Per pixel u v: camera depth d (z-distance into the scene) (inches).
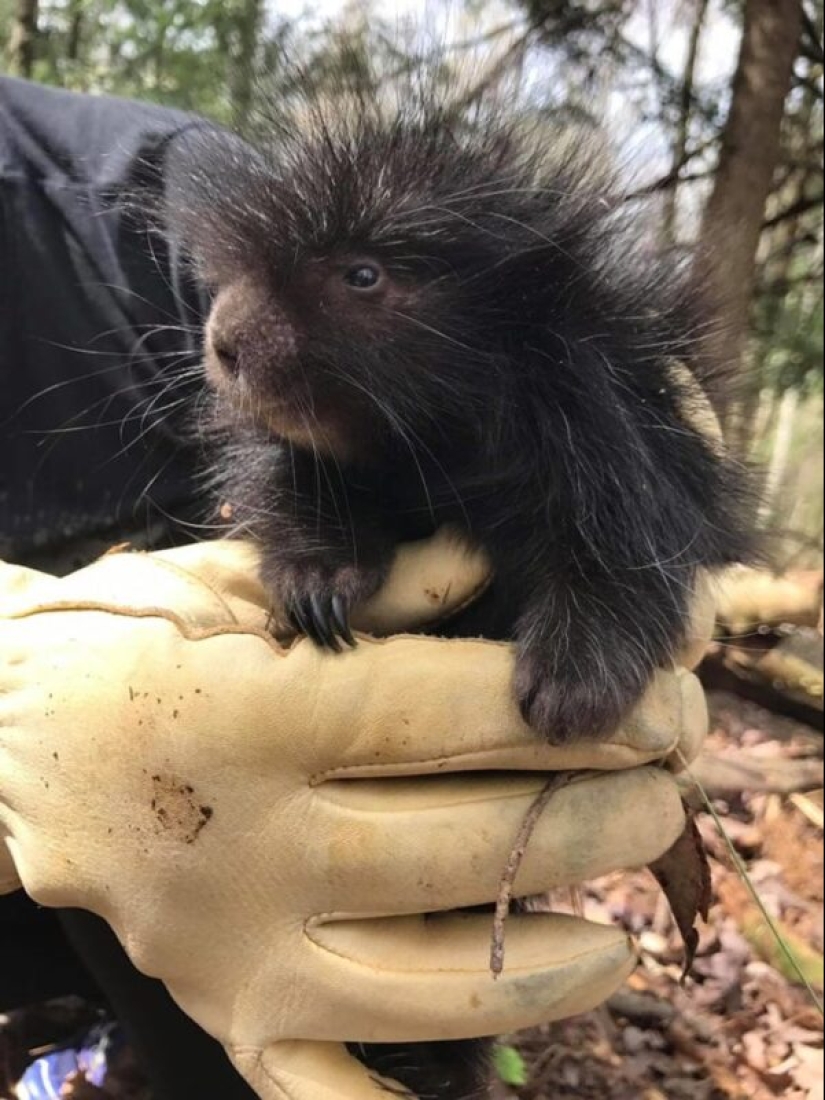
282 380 9.3
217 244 9.9
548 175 10.3
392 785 8.1
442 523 9.7
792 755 24.6
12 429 11.9
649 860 8.4
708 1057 15.4
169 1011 10.2
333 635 8.0
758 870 20.1
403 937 8.1
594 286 9.9
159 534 12.7
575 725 7.8
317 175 9.6
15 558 12.0
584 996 8.2
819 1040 15.8
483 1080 11.0
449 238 9.4
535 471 9.4
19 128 12.3
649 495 9.3
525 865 8.0
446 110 10.3
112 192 12.0
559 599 8.8
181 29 20.1
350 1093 8.1
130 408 12.2
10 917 11.5
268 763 7.6
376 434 9.6
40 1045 14.4
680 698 8.9
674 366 10.6
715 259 11.8
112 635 7.9
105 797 7.7
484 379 9.6
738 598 25.4
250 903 7.8
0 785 8.1
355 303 9.4
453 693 7.8
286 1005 7.9
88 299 12.1
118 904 7.8
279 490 10.0
